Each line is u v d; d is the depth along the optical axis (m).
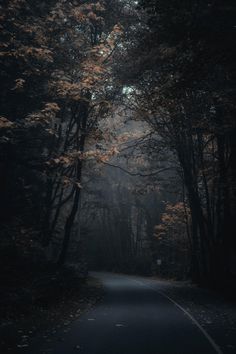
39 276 19.50
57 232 29.53
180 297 24.75
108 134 26.05
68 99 21.88
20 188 24.55
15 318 14.24
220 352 9.83
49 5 20.67
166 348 10.26
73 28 21.48
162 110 27.66
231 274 27.03
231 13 10.31
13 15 18.78
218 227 29.58
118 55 26.23
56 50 20.98
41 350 9.91
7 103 21.02
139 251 68.31
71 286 24.16
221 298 23.98
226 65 12.11
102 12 24.98
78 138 25.45
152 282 40.81
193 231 38.09
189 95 22.66
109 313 17.14
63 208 47.34
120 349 10.11
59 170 23.17
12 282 17.45
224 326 13.77
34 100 21.19
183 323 14.39
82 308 18.91
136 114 29.58
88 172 35.72
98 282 39.97
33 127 21.55
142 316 16.22
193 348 10.27
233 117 20.94
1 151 21.47
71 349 10.06
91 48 21.00
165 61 14.12
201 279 33.72
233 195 27.03
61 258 26.98
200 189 37.44
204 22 10.62
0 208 22.03
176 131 30.70
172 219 43.44
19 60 19.39
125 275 58.06
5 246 19.03
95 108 26.14
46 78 20.58
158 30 12.62
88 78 19.58
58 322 14.39
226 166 27.62
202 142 31.98
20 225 22.02
